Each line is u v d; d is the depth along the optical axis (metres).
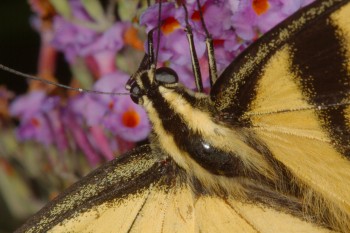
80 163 0.16
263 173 0.12
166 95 0.12
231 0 0.13
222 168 0.12
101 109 0.15
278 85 0.12
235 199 0.13
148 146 0.13
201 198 0.13
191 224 0.12
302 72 0.12
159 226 0.12
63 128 0.16
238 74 0.12
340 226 0.12
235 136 0.12
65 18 0.15
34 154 0.16
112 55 0.15
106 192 0.13
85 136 0.15
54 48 0.16
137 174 0.13
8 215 0.17
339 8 0.12
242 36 0.13
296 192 0.12
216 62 0.13
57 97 0.16
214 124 0.12
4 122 0.16
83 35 0.15
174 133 0.12
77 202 0.13
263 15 0.13
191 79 0.14
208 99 0.12
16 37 0.19
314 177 0.12
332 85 0.12
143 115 0.14
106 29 0.15
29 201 0.16
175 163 0.13
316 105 0.12
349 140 0.12
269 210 0.12
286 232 0.12
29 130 0.16
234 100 0.12
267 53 0.12
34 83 0.16
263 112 0.12
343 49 0.12
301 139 0.12
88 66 0.15
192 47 0.13
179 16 0.13
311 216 0.12
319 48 0.12
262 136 0.12
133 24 0.14
